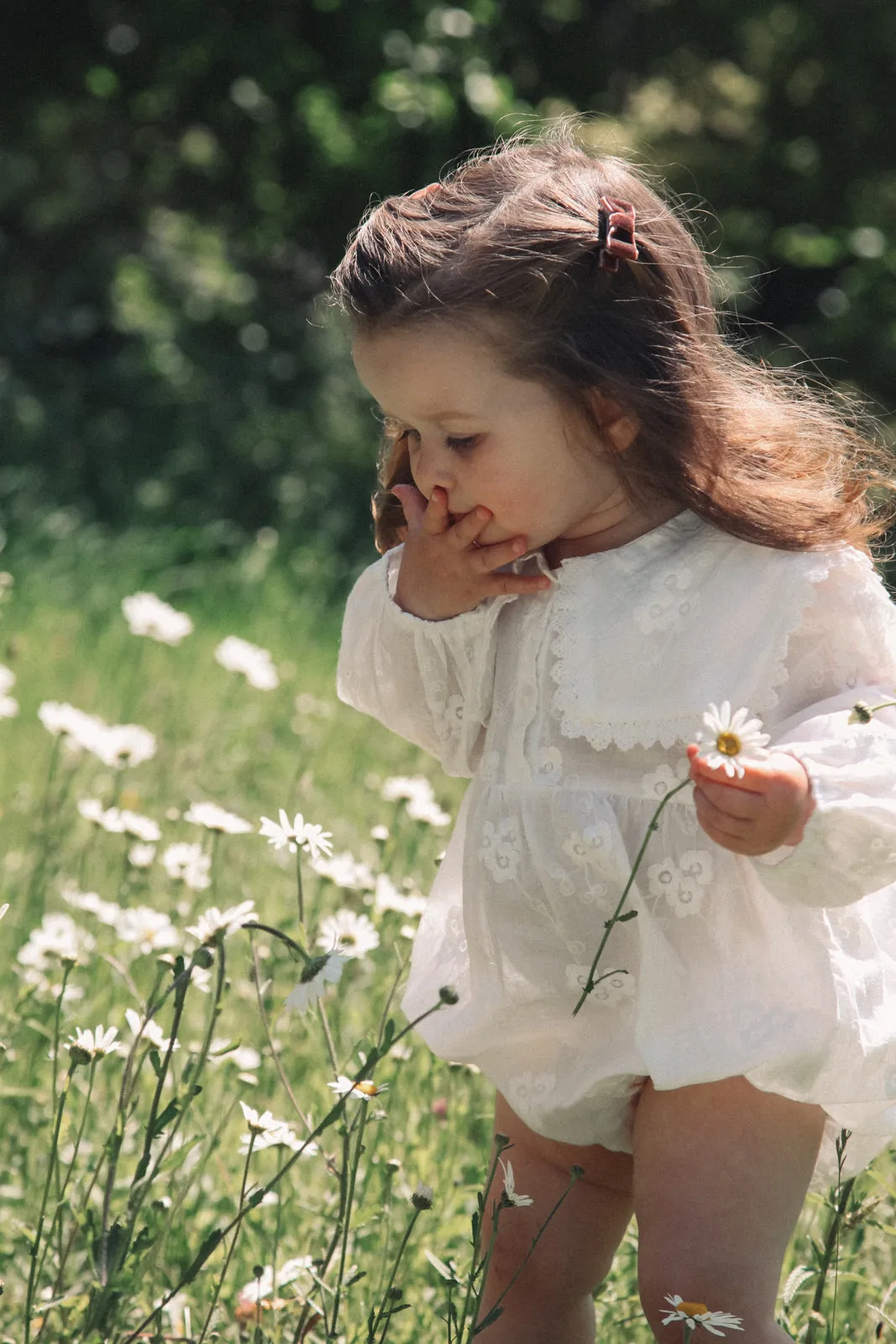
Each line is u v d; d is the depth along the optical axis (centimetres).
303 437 1264
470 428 220
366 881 313
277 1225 237
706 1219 213
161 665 676
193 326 1434
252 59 1394
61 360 1442
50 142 1576
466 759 252
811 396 254
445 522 230
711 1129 215
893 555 241
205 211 1538
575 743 231
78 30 1455
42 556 901
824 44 1606
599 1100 228
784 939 215
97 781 475
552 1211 223
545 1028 235
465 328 216
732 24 1556
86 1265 258
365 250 225
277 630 793
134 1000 314
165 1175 265
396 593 245
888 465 240
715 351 241
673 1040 215
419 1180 270
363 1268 261
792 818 198
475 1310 206
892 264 1559
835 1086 211
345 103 1399
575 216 225
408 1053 277
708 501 223
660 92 1612
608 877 226
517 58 1491
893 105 1623
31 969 295
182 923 324
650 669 224
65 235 1616
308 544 1067
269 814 466
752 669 218
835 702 215
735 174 1597
